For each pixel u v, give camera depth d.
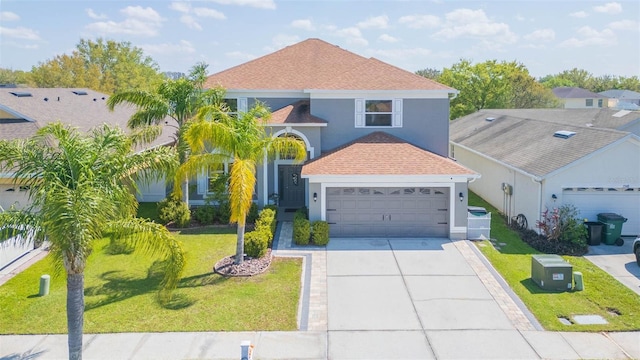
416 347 11.38
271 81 24.70
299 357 10.96
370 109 23.59
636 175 19.48
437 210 19.78
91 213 9.19
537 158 21.73
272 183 24.22
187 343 11.52
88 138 10.61
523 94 60.25
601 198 19.80
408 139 23.73
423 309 13.36
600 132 20.98
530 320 12.71
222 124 15.20
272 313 13.04
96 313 12.94
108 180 10.21
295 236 18.81
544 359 10.84
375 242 19.20
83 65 65.06
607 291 14.53
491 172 25.69
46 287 14.08
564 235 18.69
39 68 62.66
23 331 12.03
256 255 16.91
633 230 20.02
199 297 13.96
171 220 20.97
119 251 17.67
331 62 26.14
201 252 17.80
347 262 16.95
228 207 21.30
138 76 67.88
